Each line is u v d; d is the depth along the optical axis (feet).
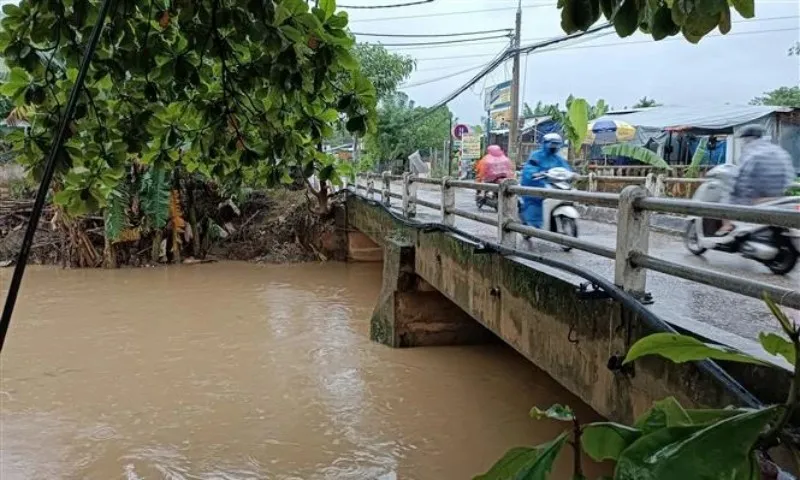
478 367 24.61
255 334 29.99
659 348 3.46
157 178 47.03
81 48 7.31
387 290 28.07
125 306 36.14
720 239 16.80
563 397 21.40
